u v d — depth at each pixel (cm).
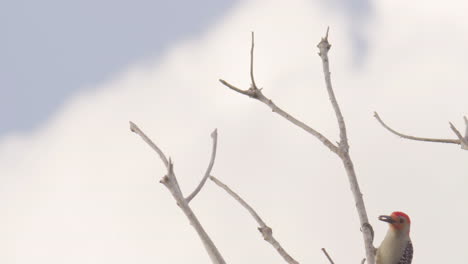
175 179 656
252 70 838
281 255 777
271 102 840
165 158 659
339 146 823
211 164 683
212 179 805
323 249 786
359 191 807
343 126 832
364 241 790
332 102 844
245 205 808
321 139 829
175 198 650
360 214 802
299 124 841
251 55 836
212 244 643
